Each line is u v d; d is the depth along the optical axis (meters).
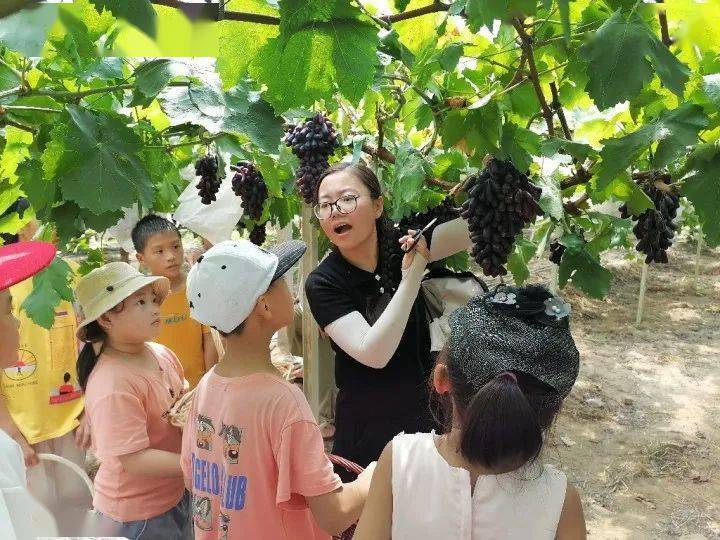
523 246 3.21
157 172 2.69
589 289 2.55
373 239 2.56
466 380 1.46
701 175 1.77
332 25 1.36
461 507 1.44
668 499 4.71
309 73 1.40
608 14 1.85
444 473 1.47
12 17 0.89
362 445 2.59
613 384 6.66
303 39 1.36
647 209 2.12
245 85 2.00
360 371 2.55
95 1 1.05
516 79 2.01
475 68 2.46
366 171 2.54
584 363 7.19
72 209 2.19
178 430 2.58
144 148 2.29
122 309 2.46
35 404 3.53
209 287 1.92
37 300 2.61
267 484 1.92
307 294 2.52
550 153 2.01
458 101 2.26
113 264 2.59
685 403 6.23
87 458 4.79
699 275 10.31
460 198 2.56
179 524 2.60
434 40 2.28
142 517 2.46
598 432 5.66
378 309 2.51
